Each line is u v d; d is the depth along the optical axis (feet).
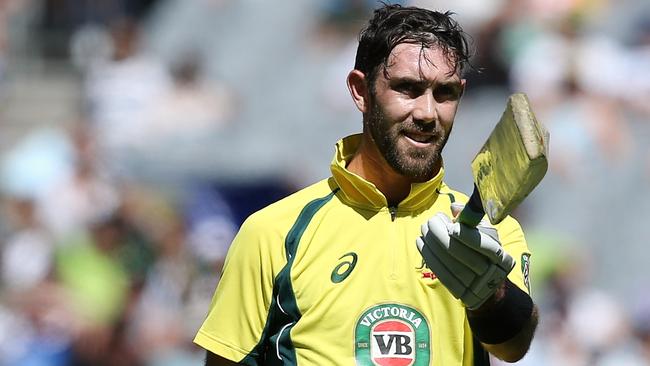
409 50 42.16
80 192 126.72
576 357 105.29
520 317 41.70
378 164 43.83
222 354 43.93
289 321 43.14
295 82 143.84
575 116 125.90
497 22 130.21
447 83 42.24
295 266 43.01
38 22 172.35
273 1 159.74
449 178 122.21
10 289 120.47
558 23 129.90
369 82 43.11
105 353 109.91
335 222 43.47
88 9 173.27
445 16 43.14
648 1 136.98
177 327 112.27
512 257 39.88
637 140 126.21
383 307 42.55
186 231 121.08
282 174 127.34
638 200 121.80
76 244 116.98
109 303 110.73
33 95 164.76
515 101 37.11
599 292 113.70
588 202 121.49
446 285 40.11
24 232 125.59
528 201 122.11
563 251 113.50
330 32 150.71
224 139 133.39
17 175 131.13
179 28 165.58
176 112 139.23
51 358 110.63
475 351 43.32
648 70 130.52
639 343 108.27
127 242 116.06
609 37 133.59
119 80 142.61
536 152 36.06
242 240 44.19
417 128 42.11
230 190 127.54
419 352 42.34
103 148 132.98
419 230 43.57
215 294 44.96
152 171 128.98
